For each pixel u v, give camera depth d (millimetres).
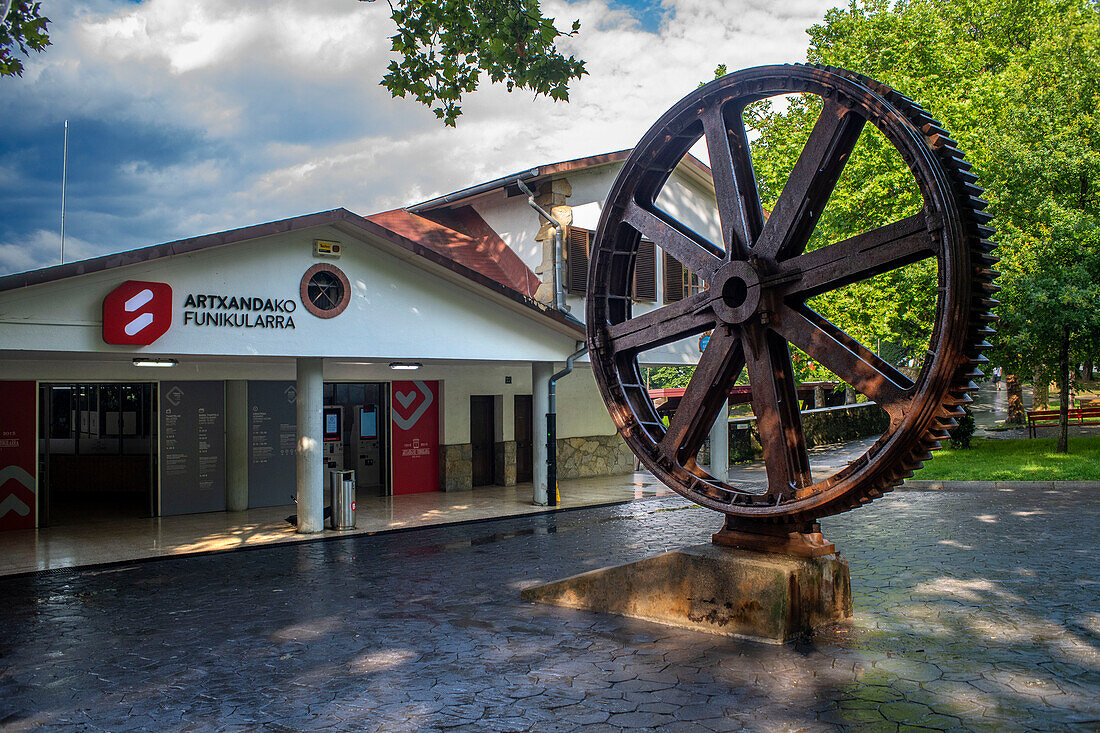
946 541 11414
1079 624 7211
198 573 11156
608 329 9266
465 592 9531
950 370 6277
